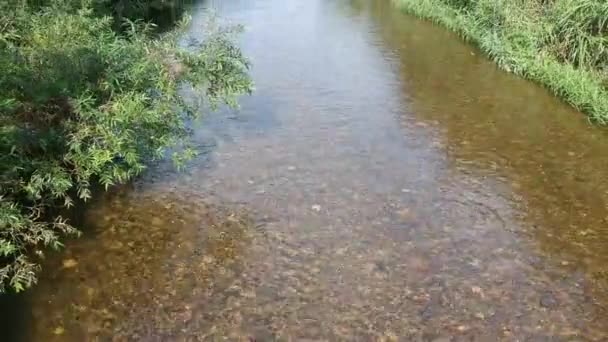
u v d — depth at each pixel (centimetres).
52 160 527
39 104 529
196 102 705
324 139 791
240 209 615
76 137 525
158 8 1482
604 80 939
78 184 593
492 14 1252
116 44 637
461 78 1083
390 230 584
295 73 1084
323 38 1375
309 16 1639
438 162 734
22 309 470
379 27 1520
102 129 534
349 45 1316
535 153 766
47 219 578
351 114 888
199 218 598
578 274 523
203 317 466
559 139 811
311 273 518
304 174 690
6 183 480
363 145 777
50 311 470
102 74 575
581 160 747
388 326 458
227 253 545
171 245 554
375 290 498
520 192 665
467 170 715
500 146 786
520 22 1142
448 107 931
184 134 668
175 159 635
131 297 487
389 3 1908
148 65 605
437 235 577
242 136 791
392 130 830
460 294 495
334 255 543
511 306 482
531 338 449
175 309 474
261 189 655
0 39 611
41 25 682
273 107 903
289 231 579
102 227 577
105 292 491
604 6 906
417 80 1070
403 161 733
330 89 1002
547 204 641
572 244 568
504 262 538
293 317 466
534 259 543
